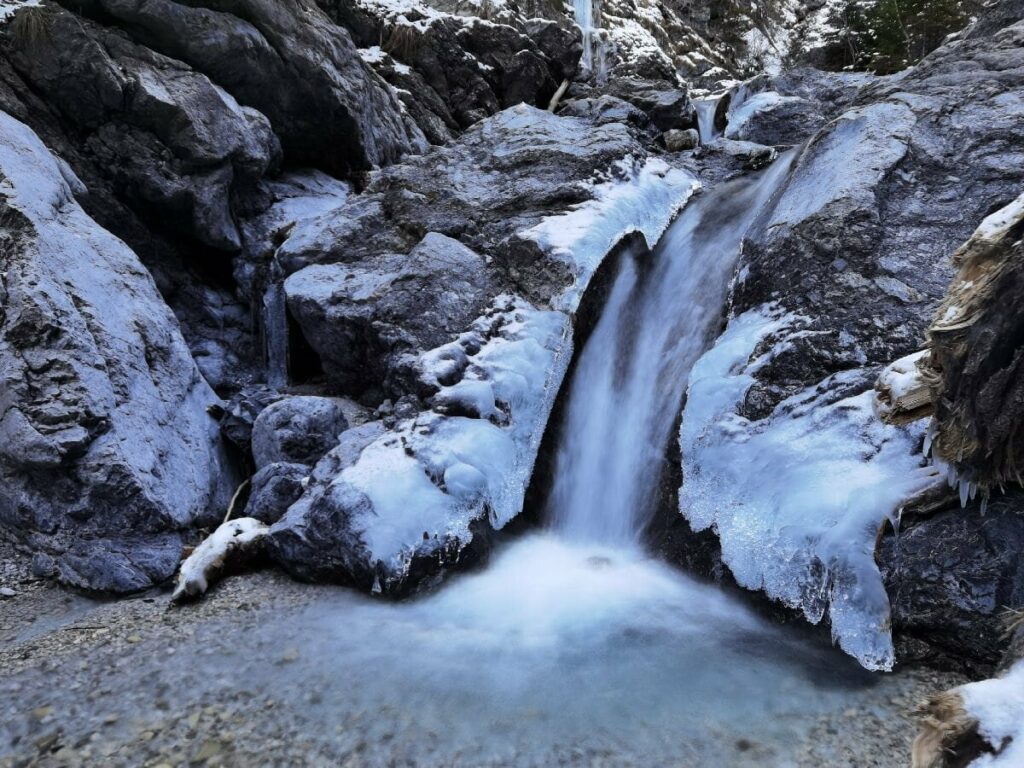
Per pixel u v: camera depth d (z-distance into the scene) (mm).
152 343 5637
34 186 5617
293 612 4098
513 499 5062
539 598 4234
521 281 6195
